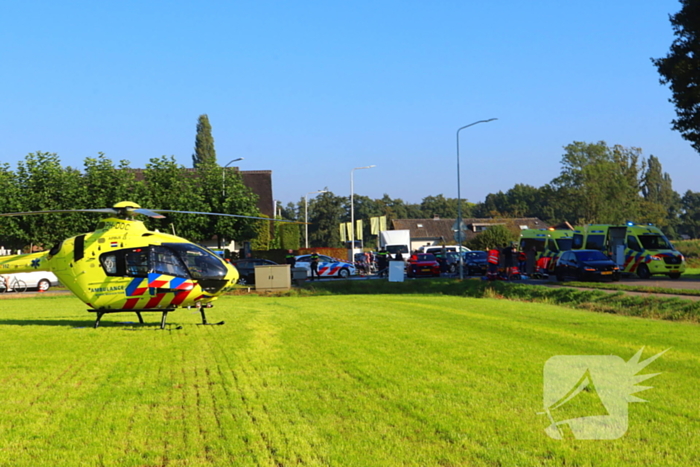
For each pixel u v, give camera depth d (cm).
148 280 1590
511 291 2842
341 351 1214
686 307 1903
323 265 4406
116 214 1714
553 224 12706
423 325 1622
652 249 3503
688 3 3525
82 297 1630
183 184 4512
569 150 8456
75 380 987
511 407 813
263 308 2222
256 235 4669
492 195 15212
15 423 765
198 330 1558
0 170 4100
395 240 6094
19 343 1348
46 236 4050
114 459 646
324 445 677
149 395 885
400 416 777
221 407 824
